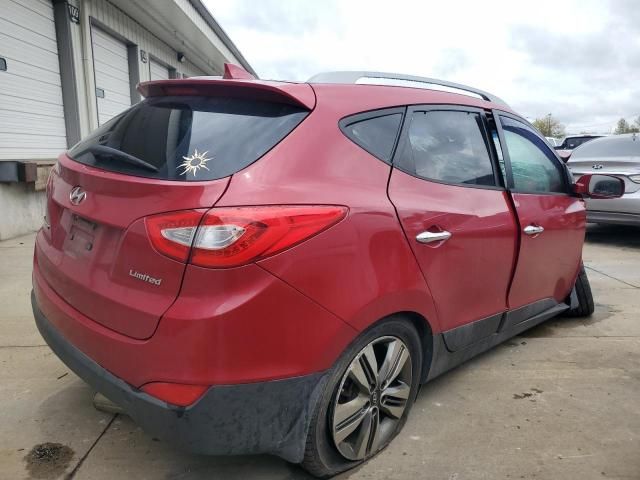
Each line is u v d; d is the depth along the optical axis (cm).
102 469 239
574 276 408
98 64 996
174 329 183
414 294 240
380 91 259
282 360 195
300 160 209
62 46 863
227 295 183
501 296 312
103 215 208
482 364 357
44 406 288
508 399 310
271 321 190
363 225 215
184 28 1203
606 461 253
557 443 267
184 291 185
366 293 215
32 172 680
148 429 195
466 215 272
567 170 393
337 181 216
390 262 227
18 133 764
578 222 392
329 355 207
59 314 228
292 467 245
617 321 446
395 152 250
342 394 226
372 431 243
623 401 310
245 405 192
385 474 240
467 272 276
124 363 196
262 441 200
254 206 189
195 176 195
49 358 344
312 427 214
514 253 314
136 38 1148
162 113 240
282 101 224
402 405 259
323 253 201
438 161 274
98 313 207
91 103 930
